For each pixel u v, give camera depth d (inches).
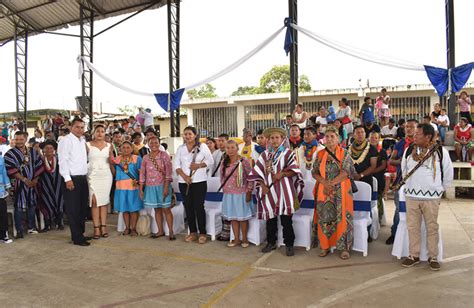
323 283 147.2
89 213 271.7
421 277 150.5
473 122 401.7
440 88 353.7
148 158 214.4
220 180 205.0
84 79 551.2
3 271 169.9
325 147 177.5
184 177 202.7
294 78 373.4
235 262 173.9
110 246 204.5
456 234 210.1
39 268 172.9
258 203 183.0
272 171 178.5
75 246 205.5
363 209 187.5
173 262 176.2
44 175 238.4
